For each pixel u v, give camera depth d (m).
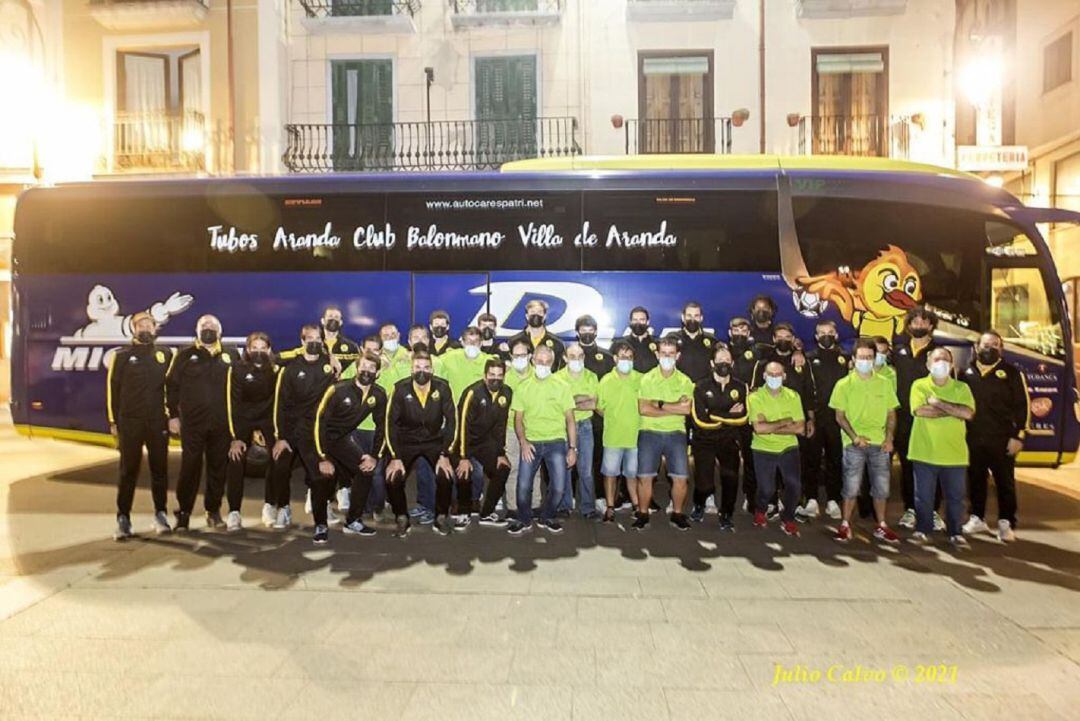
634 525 6.89
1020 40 18.67
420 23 16.17
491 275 8.20
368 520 7.25
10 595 5.14
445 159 16.11
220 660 4.09
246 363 6.70
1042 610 4.88
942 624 4.62
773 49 15.48
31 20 16.09
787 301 7.92
